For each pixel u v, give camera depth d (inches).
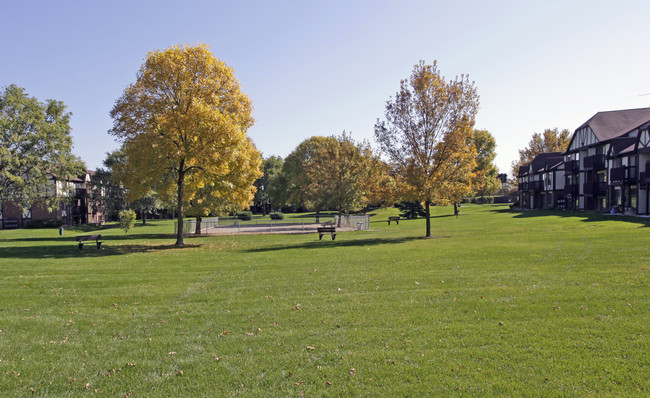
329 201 1955.0
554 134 3806.6
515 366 258.2
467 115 1107.3
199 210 1536.7
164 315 401.1
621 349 273.0
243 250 920.3
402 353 287.6
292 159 3238.2
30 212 2421.3
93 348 320.2
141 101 955.3
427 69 1128.2
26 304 445.7
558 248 721.0
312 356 291.0
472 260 638.5
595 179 1793.8
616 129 1779.0
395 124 1145.4
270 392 242.7
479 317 354.0
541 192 2546.8
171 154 976.3
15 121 1518.2
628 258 571.8
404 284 490.3
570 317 340.2
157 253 880.3
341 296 446.9
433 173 1117.7
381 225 1839.3
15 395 247.6
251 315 391.5
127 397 242.8
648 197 1389.0
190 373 271.6
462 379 246.1
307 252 835.4
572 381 235.9
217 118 916.0
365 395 234.1
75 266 685.3
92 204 2883.9
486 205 3408.0
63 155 1638.8
